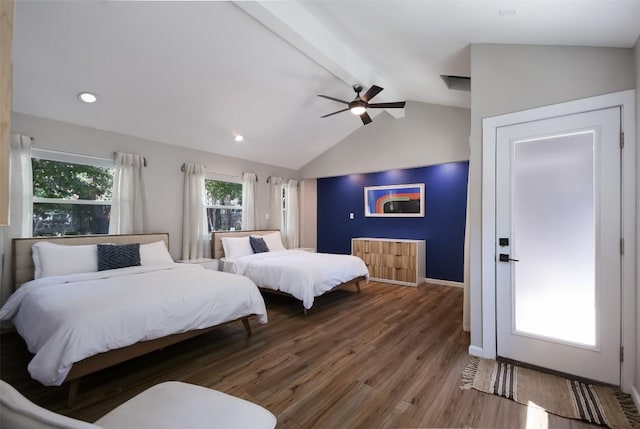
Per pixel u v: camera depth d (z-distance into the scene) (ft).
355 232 21.11
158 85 10.98
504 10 6.40
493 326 8.13
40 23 7.84
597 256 6.84
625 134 6.52
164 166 14.52
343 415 5.76
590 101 6.92
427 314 11.93
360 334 9.86
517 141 7.89
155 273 10.14
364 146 18.92
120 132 12.98
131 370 7.48
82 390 6.58
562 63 7.29
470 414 5.79
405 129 17.16
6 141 2.60
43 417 2.02
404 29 8.32
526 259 7.77
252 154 18.40
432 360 8.02
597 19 5.85
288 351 8.58
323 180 22.89
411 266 16.98
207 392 4.25
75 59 9.12
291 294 12.12
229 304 8.89
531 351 7.65
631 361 6.39
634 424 5.46
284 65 11.46
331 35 10.14
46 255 9.74
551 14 6.12
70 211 11.73
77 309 6.44
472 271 8.50
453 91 12.90
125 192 12.89
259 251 16.56
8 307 8.26
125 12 7.97
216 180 17.13
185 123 13.65
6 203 2.59
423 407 6.01
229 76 11.43
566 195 7.29
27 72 9.18
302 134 17.83
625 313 6.48
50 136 11.09
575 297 7.16
